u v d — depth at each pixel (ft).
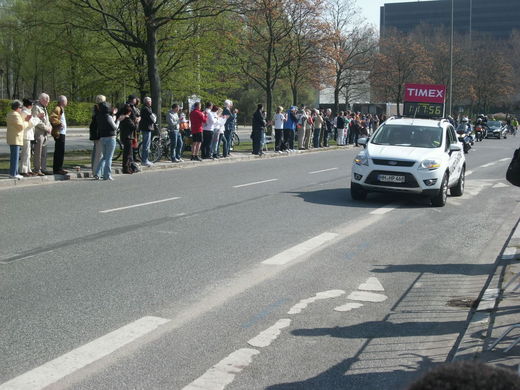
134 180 53.83
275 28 119.34
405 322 18.97
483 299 21.13
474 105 308.40
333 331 17.92
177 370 14.79
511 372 4.26
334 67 135.44
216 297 20.81
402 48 215.92
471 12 463.83
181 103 103.09
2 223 32.45
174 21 82.02
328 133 110.01
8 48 166.50
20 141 48.24
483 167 82.38
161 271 23.90
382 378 14.69
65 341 16.44
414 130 48.39
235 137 105.29
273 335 17.40
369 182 44.93
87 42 83.87
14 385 13.71
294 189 51.11
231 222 34.81
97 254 26.37
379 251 28.99
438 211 42.83
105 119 52.90
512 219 40.29
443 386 3.92
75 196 42.91
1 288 21.16
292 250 28.25
